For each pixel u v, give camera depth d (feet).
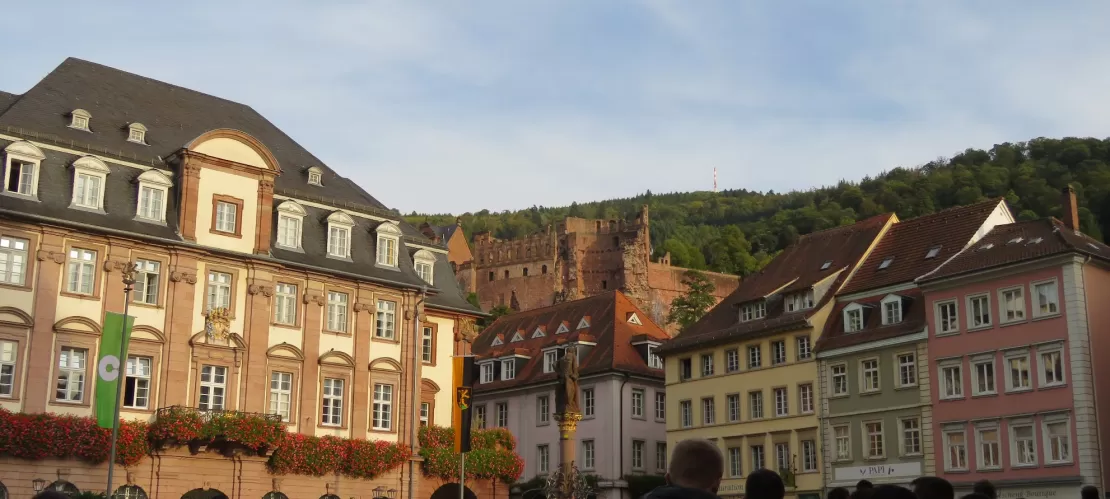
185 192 172.14
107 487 146.41
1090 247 191.42
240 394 174.09
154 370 165.48
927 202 559.38
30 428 149.38
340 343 187.93
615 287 625.00
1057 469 180.86
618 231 631.56
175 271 169.78
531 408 278.87
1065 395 181.47
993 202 219.00
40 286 156.87
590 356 273.75
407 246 209.56
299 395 180.86
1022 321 189.57
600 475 257.96
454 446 198.08
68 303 159.33
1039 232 198.39
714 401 243.19
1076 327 181.78
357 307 190.60
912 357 205.36
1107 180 478.59
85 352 160.66
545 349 281.54
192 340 169.58
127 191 168.86
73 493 152.35
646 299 614.34
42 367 155.33
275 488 173.58
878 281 220.43
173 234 170.19
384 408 191.83
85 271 162.50
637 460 261.24
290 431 178.70
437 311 209.36
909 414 203.41
